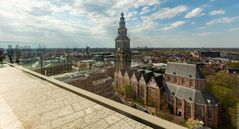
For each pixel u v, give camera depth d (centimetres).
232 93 3919
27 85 867
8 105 559
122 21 7306
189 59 12569
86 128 374
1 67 1806
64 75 4103
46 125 402
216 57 15238
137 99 5147
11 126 405
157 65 9719
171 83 4328
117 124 384
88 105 531
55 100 596
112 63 9750
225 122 3312
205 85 3659
